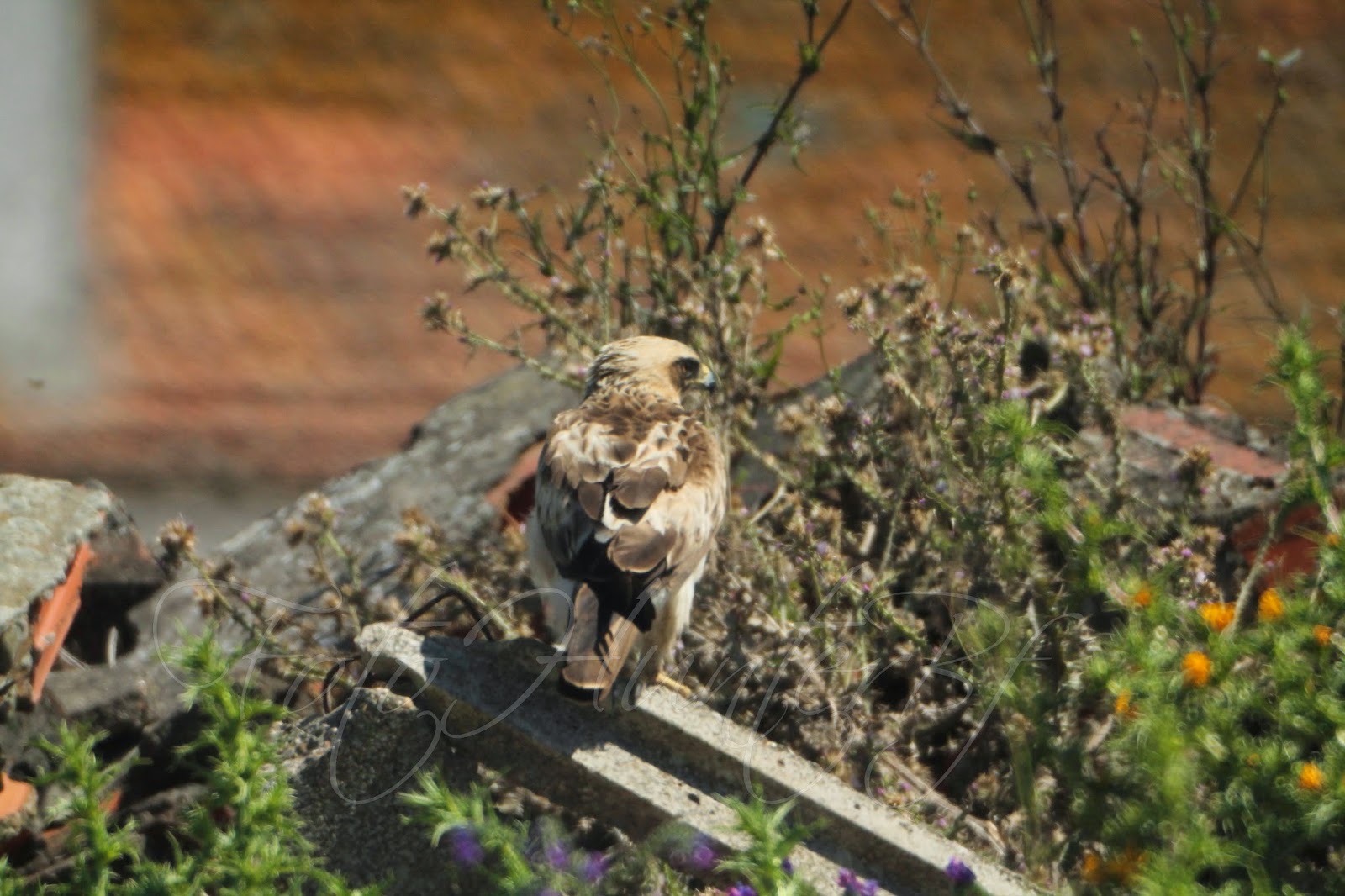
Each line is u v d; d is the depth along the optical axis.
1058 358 11.41
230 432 23.80
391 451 23.73
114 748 9.23
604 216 11.98
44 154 25.20
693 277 12.10
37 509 9.23
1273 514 9.83
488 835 7.10
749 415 11.48
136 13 25.91
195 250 24.94
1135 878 7.07
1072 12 26.09
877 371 11.19
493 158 25.72
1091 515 8.09
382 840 7.91
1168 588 8.85
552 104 26.05
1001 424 8.22
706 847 7.67
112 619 10.78
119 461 23.52
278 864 7.17
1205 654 7.58
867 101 25.44
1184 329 13.41
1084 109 25.25
